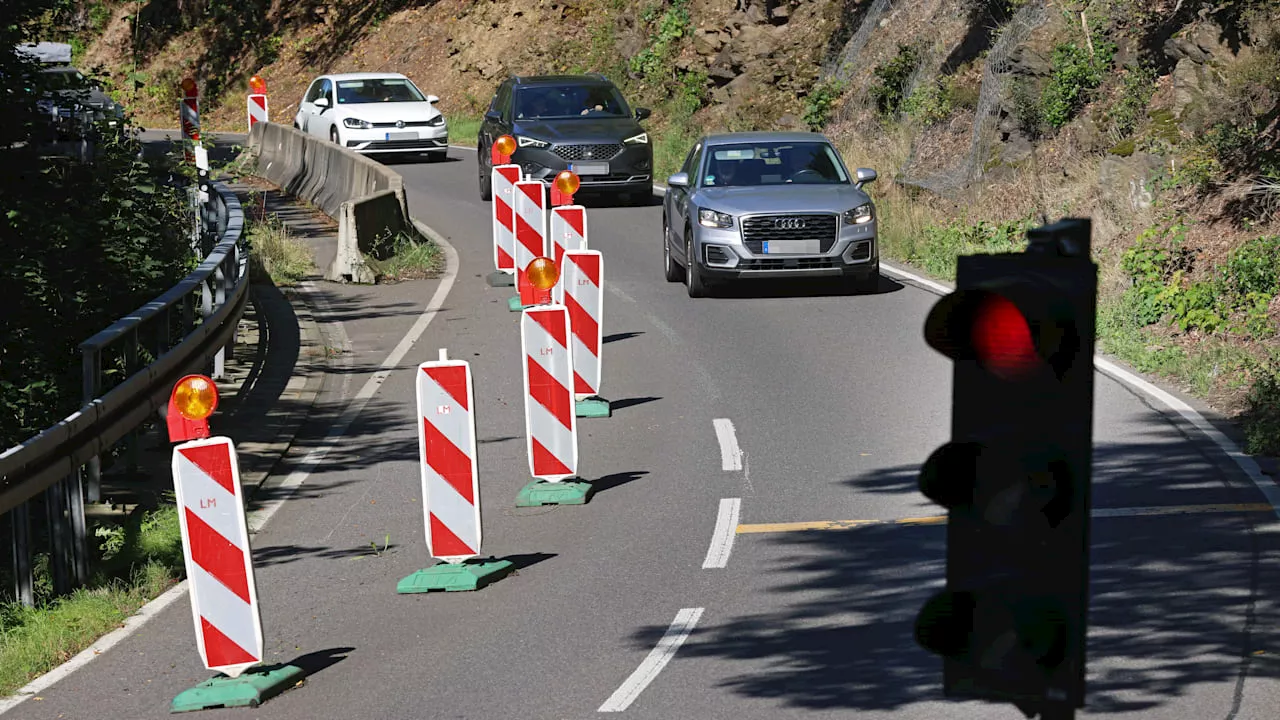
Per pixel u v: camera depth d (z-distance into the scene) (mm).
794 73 47469
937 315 4660
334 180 40500
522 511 14594
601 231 35281
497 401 19453
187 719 9852
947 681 4711
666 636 10922
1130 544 12625
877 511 13930
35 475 11891
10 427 20156
